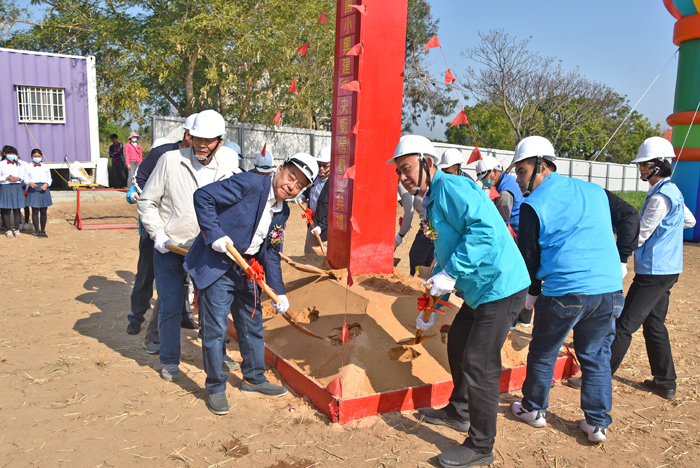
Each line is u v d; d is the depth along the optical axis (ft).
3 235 32.76
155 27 53.57
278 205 11.59
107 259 27.22
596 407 10.72
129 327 16.08
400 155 10.32
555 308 10.55
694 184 39.37
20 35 64.28
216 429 10.72
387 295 13.92
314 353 13.04
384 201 15.56
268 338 14.56
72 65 52.75
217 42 51.83
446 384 12.25
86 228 36.76
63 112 52.75
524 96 94.27
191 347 15.42
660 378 13.17
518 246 10.96
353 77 14.92
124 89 55.26
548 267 10.67
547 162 11.20
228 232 11.16
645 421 11.87
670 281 12.72
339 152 15.87
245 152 59.82
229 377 13.37
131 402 11.70
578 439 10.98
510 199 16.89
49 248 29.60
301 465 9.55
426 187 10.46
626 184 110.42
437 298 10.37
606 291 10.39
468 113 100.01
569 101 103.81
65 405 11.40
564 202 10.69
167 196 13.03
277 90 58.18
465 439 10.23
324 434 10.63
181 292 13.05
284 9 51.90
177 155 13.03
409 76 76.74
